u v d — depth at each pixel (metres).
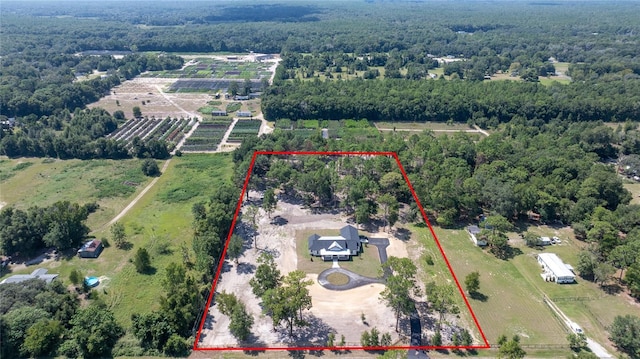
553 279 112.69
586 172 154.12
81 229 127.12
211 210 132.12
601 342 92.44
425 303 104.81
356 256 123.88
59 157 192.88
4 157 191.38
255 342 92.38
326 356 88.69
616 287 109.50
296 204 154.75
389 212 138.12
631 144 188.88
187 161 190.88
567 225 139.00
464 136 198.00
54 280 103.88
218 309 98.31
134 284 109.81
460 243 130.38
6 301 93.56
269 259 108.31
